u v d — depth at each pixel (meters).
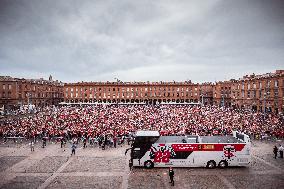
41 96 133.12
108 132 45.91
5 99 112.81
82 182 26.52
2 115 82.50
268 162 34.06
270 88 86.19
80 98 140.75
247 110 89.19
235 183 26.28
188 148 31.31
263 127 51.62
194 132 46.31
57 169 30.83
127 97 140.12
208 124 52.94
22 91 118.00
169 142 31.72
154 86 140.50
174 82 144.25
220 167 31.66
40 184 25.83
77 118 63.44
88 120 59.41
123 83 143.12
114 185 25.73
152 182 26.67
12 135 47.50
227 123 54.59
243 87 105.38
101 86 140.62
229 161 31.23
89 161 34.41
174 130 46.81
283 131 48.41
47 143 45.34
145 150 31.45
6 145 43.59
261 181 26.86
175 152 31.33
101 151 39.91
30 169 30.78
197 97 140.75
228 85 132.88
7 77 119.38
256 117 64.00
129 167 31.88
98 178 27.83
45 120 59.69
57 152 39.19
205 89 141.00
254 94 96.62
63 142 45.50
